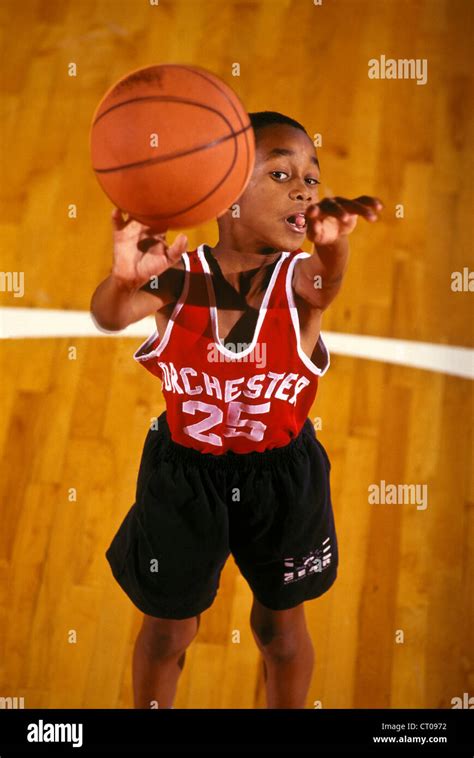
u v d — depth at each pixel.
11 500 2.64
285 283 1.78
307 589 2.01
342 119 3.18
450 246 2.97
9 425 2.73
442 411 2.75
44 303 2.91
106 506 2.63
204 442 1.86
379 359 2.81
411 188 3.06
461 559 2.55
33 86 3.25
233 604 2.51
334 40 3.33
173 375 1.82
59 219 3.03
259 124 1.75
